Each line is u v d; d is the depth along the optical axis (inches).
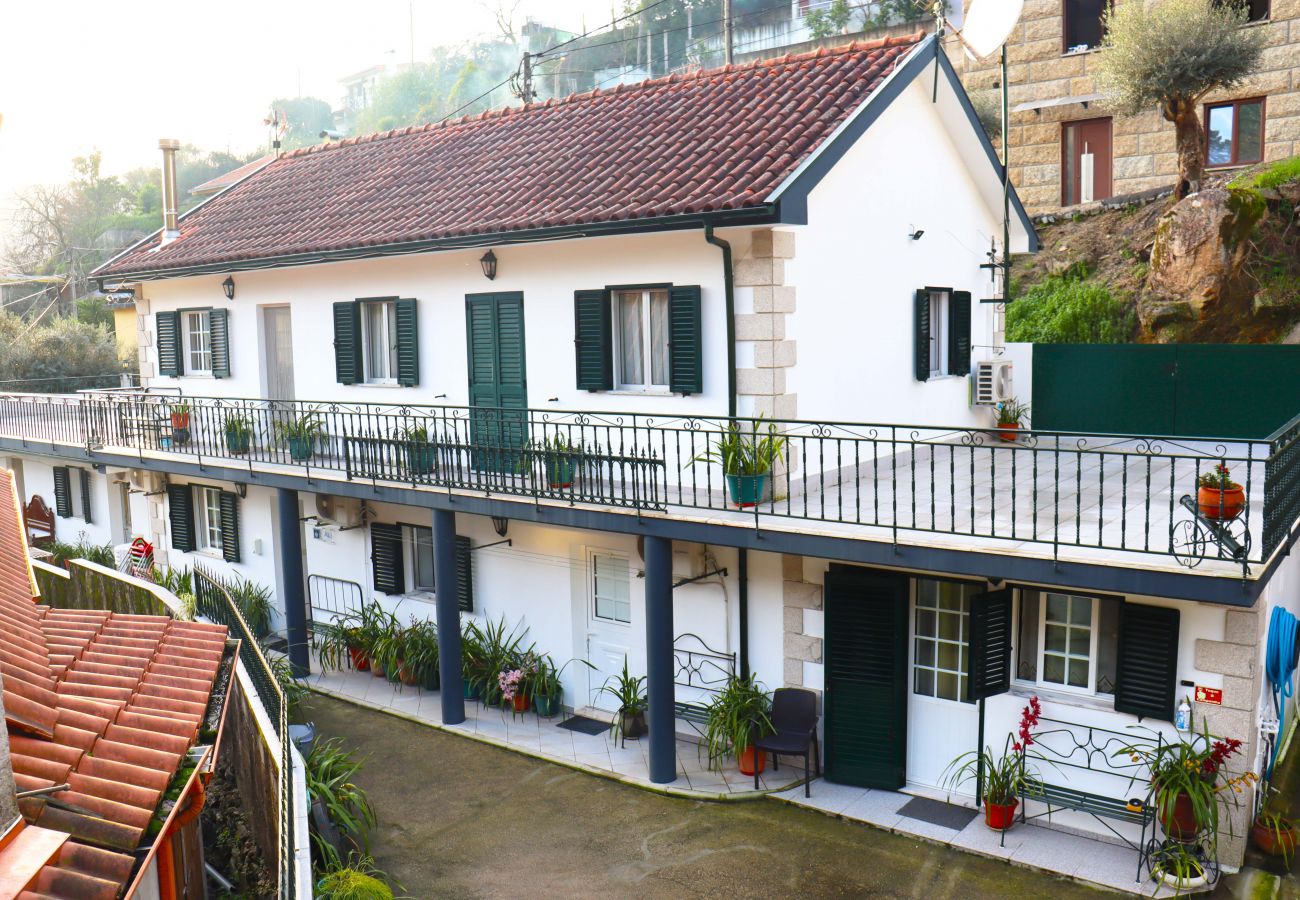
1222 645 322.0
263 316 620.7
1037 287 786.8
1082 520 355.9
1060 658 363.3
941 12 484.1
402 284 535.2
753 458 372.8
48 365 1250.0
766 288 400.5
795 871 343.3
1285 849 328.5
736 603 428.5
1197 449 535.2
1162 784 321.4
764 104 477.4
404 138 679.7
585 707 494.3
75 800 170.9
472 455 471.5
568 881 343.3
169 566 716.0
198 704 235.8
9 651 229.3
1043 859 339.9
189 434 629.3
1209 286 668.7
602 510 408.5
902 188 485.1
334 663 562.3
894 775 393.7
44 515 898.1
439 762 441.1
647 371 449.4
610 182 452.1
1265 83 753.6
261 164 795.4
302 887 244.2
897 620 384.5
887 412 486.0
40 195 2110.0
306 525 614.5
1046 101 837.8
